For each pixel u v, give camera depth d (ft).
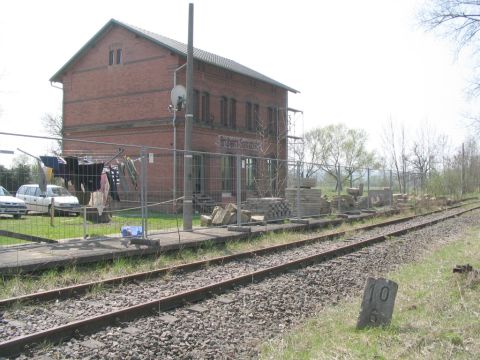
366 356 16.70
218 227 49.62
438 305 22.56
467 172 181.06
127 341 18.51
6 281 26.23
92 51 106.63
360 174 86.33
